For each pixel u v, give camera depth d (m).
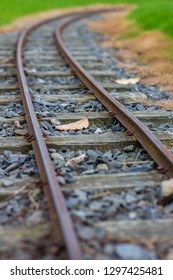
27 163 1.22
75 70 2.00
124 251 0.91
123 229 0.96
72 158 1.23
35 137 1.27
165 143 1.33
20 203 1.06
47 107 1.57
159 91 1.79
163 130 1.42
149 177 1.13
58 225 0.95
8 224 1.00
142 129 1.29
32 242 0.94
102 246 0.93
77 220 0.98
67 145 1.29
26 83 1.71
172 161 1.13
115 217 1.00
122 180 1.12
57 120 1.46
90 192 1.08
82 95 1.69
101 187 1.09
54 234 0.94
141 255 0.91
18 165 1.22
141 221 0.98
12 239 0.95
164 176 1.13
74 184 1.10
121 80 1.91
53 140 1.31
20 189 1.09
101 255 0.91
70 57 2.16
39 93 1.73
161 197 1.05
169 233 0.96
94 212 1.01
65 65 2.16
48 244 0.93
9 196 1.08
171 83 1.89
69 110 1.55
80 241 0.93
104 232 0.95
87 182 1.11
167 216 1.02
